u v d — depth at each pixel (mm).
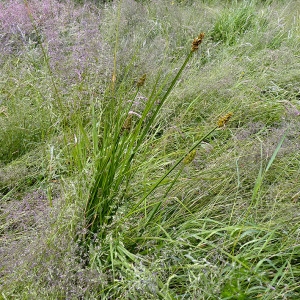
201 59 4051
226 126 2895
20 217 2143
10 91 3004
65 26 3949
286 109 3018
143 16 4395
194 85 3258
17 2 4234
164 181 2160
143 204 2172
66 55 3555
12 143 2723
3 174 2426
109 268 1903
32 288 1654
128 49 3504
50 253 1743
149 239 1998
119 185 2084
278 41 4270
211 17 4816
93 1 4801
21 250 1839
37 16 4059
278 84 3531
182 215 2189
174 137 2850
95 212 1922
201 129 2979
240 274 1765
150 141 2639
